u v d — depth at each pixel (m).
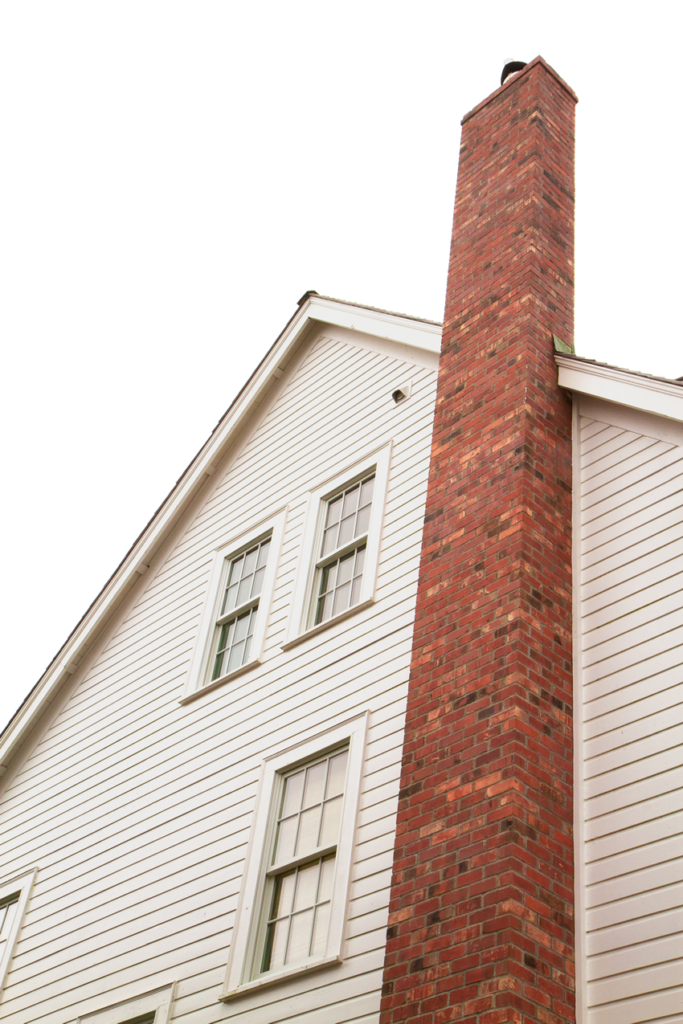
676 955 5.62
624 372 7.68
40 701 12.79
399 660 8.31
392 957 6.16
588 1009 5.77
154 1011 8.46
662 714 6.39
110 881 10.04
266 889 8.27
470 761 6.42
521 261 8.59
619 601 7.02
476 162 9.96
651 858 6.00
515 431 7.57
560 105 9.85
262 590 10.46
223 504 12.12
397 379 10.52
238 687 9.98
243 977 7.85
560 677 6.76
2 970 10.63
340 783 8.23
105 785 11.02
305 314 12.22
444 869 6.17
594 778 6.49
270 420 12.21
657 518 7.12
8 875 11.61
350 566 9.71
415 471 9.45
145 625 12.18
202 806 9.48
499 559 7.07
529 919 5.72
